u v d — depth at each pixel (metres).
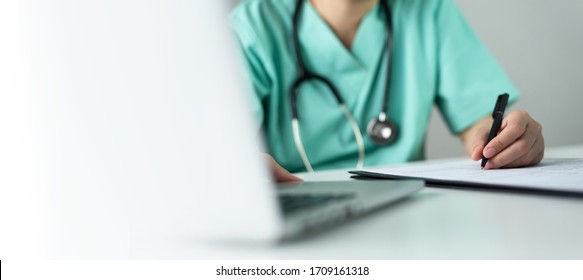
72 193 0.18
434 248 0.18
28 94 0.18
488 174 0.39
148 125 0.17
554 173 0.37
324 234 0.21
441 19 0.91
